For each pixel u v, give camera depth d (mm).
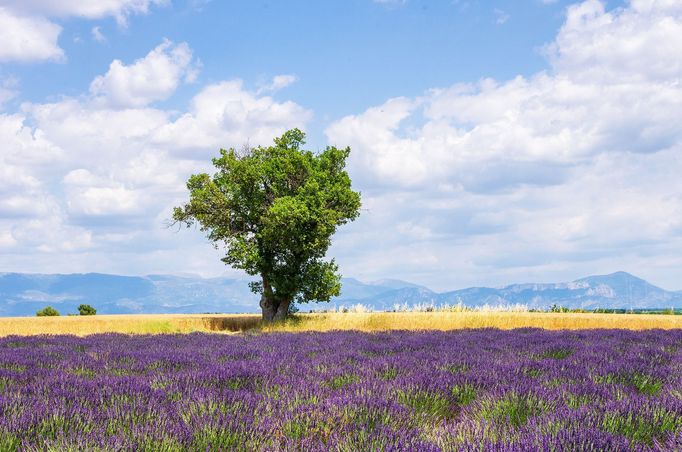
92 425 4566
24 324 31281
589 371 8289
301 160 33312
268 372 7957
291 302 35969
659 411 4957
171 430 4270
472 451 3869
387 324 32031
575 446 3879
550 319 32125
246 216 34625
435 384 6781
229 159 34406
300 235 32406
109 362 10141
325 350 12516
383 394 6012
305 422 4723
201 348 13234
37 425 4531
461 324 32094
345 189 33500
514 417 5191
